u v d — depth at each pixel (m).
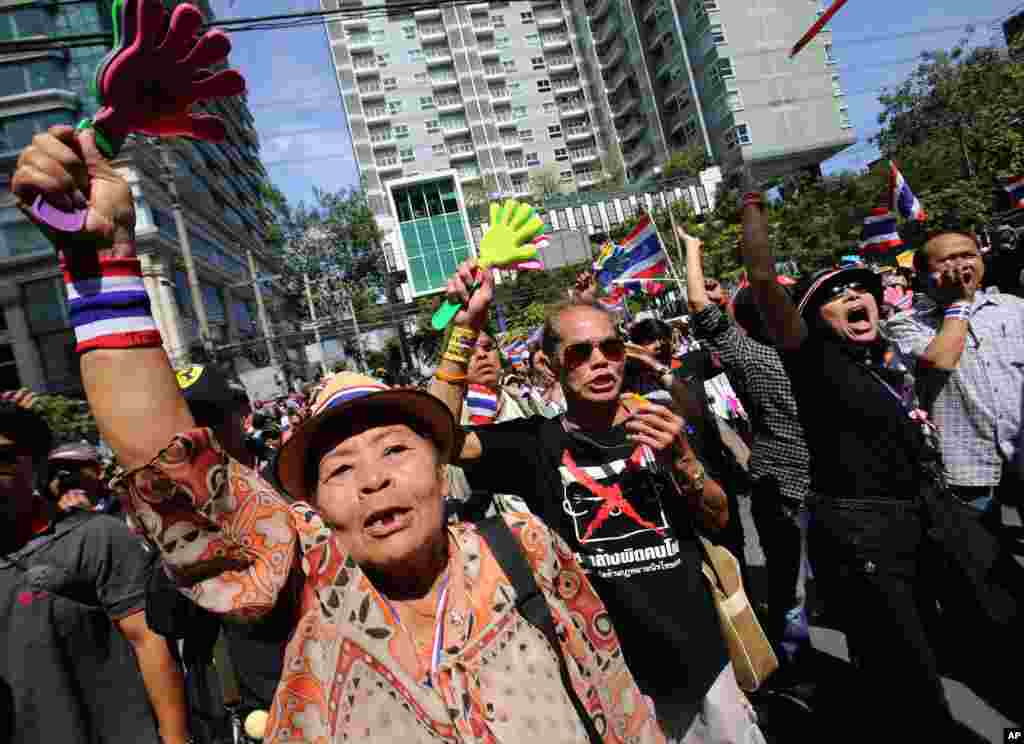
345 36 71.38
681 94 60.16
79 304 1.06
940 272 3.50
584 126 74.12
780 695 3.42
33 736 1.87
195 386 2.23
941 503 2.57
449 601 1.30
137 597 2.07
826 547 2.60
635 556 2.24
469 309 2.29
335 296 43.03
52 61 30.88
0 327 31.09
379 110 71.62
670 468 2.16
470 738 1.16
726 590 2.30
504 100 72.94
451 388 2.27
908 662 2.44
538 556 1.38
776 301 2.63
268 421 8.78
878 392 2.57
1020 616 2.53
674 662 2.19
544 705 1.22
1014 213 13.75
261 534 1.16
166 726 2.08
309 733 1.14
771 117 54.97
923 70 26.50
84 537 2.04
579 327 2.37
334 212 44.72
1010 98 22.70
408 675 1.18
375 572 1.31
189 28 1.09
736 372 3.37
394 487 1.26
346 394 1.45
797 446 3.16
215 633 2.04
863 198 27.77
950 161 24.75
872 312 2.88
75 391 31.34
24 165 1.00
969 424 3.46
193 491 1.08
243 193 60.00
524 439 2.42
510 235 2.33
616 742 1.35
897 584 2.47
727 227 29.25
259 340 29.50
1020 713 2.87
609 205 49.62
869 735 2.91
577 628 1.37
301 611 1.22
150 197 31.64
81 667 1.97
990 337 3.42
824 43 56.56
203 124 1.17
